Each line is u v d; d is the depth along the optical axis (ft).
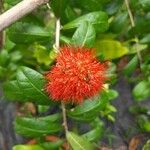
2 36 1.63
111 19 1.47
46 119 1.15
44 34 1.19
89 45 1.10
